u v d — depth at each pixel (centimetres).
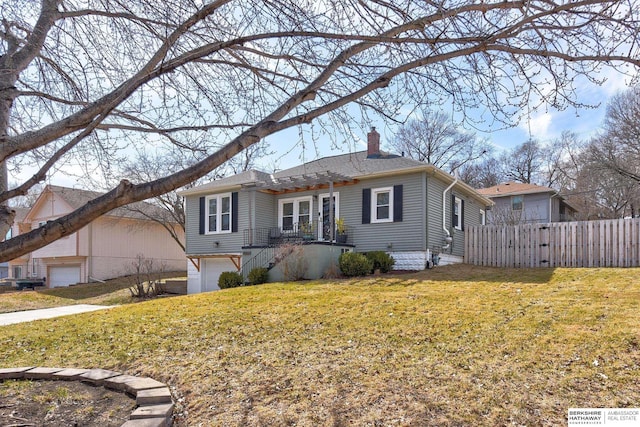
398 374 443
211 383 452
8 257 193
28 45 297
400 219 1415
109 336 673
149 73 276
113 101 245
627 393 368
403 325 629
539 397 373
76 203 2178
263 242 1641
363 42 289
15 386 428
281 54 356
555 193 2614
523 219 2633
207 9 281
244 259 1543
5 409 362
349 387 418
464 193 1714
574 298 725
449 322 626
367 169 1468
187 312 822
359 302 812
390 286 1016
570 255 1253
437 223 1464
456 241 1611
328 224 1547
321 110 258
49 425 329
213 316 768
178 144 377
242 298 945
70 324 797
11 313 1250
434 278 1134
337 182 1494
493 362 459
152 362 532
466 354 491
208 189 1731
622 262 1166
